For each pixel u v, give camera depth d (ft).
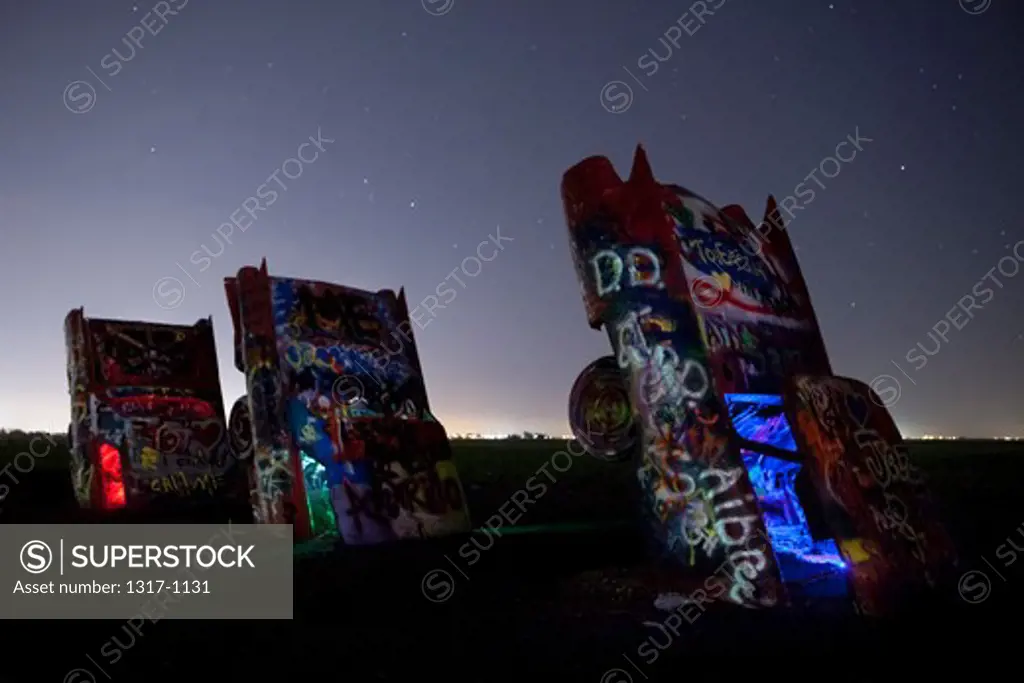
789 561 29.35
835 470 24.59
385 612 26.58
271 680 19.67
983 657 20.10
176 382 63.77
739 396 28.48
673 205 30.71
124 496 57.62
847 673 19.11
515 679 19.30
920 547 25.26
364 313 48.60
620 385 31.04
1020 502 46.29
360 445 43.52
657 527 27.89
